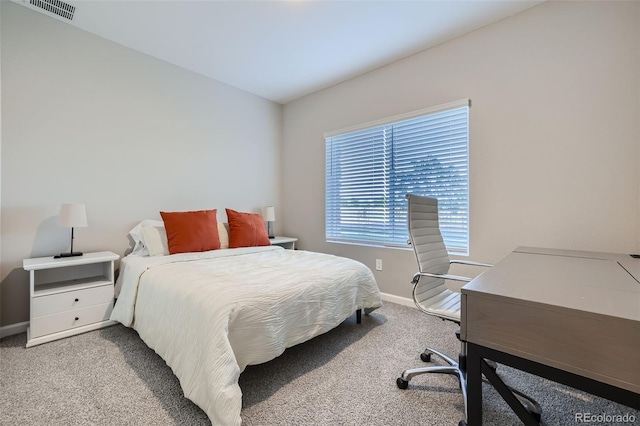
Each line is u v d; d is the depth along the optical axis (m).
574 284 0.93
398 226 2.92
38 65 2.20
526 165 2.13
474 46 2.37
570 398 1.43
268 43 2.60
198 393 1.22
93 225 2.49
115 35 2.50
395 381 1.56
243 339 1.35
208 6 2.12
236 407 1.13
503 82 2.22
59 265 2.00
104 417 1.27
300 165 3.89
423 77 2.68
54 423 1.23
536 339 0.72
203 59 2.89
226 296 1.39
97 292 2.20
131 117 2.71
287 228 4.07
